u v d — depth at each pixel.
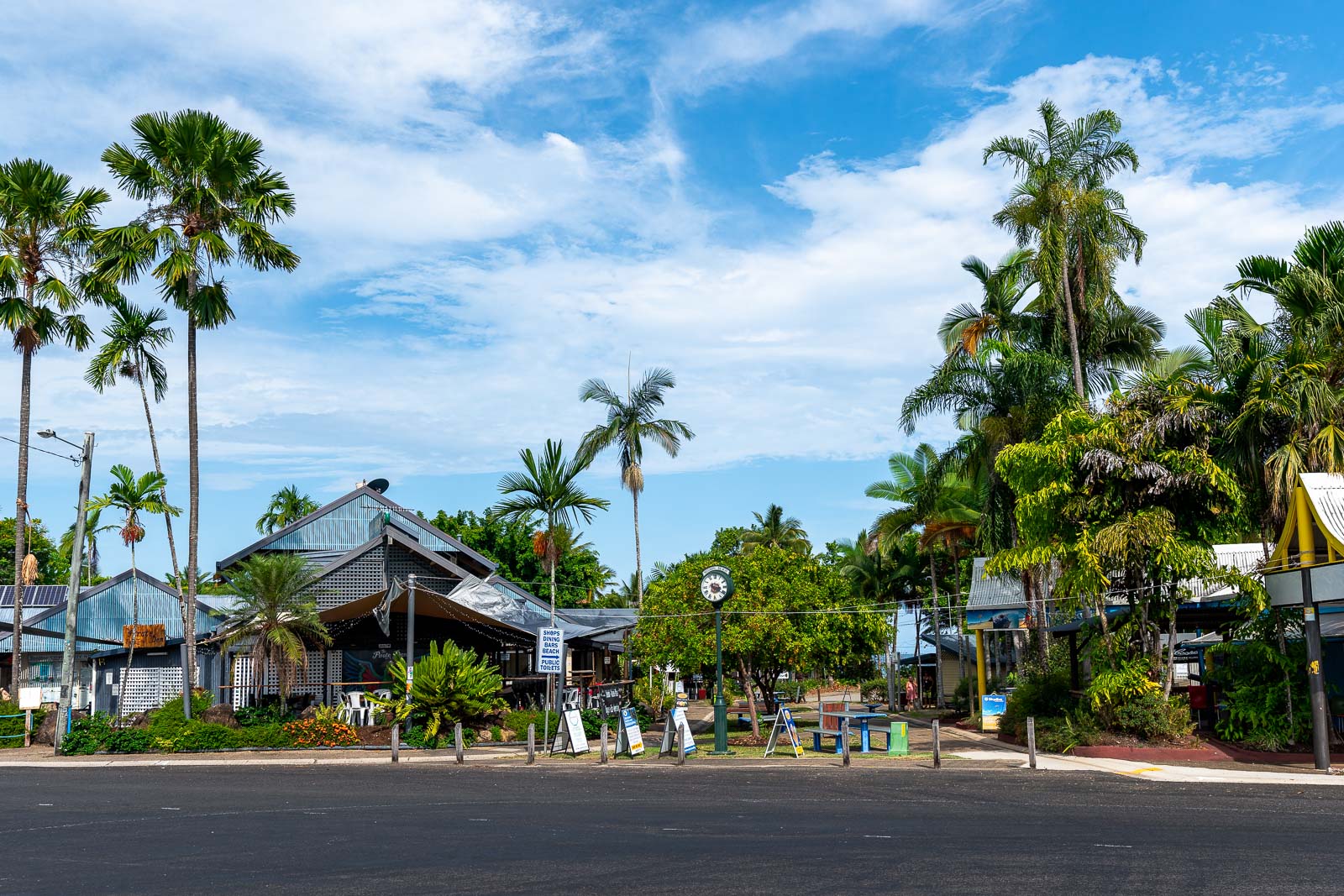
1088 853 11.52
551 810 15.95
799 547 75.31
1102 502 23.84
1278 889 9.59
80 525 32.00
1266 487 23.70
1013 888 9.79
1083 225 32.91
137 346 46.97
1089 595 24.55
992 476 33.34
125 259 31.75
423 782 20.64
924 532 47.25
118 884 10.64
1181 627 28.89
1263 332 26.59
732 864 11.19
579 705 33.34
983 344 36.66
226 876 10.98
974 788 18.17
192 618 32.16
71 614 31.34
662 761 24.84
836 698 62.78
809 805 16.06
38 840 13.68
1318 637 20.92
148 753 28.97
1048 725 25.97
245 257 33.53
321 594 37.00
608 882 10.35
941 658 51.00
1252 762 21.80
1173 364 34.69
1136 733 23.86
